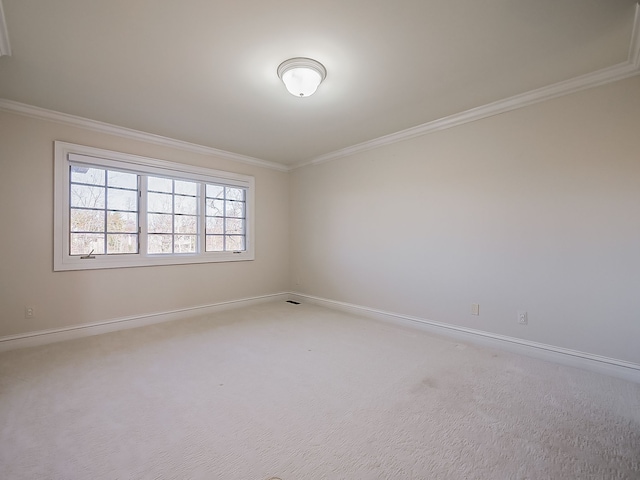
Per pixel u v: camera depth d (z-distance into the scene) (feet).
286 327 11.66
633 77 7.27
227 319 12.79
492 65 7.27
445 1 5.29
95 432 5.31
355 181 13.66
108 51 6.66
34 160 9.65
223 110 9.66
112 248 11.30
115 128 11.02
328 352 9.09
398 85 8.16
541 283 8.64
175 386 6.98
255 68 7.34
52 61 7.02
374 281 12.94
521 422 5.66
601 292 7.73
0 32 5.96
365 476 4.38
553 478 4.35
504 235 9.30
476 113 9.70
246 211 15.30
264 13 5.55
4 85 8.10
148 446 4.98
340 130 11.50
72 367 7.96
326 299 15.05
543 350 8.57
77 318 10.41
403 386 7.02
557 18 5.73
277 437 5.24
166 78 7.77
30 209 9.61
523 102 8.78
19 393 6.61
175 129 11.36
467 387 6.97
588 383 7.16
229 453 4.84
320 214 15.35
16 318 9.37
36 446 4.93
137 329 11.34
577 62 7.16
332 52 6.73
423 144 11.24
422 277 11.31
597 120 7.73
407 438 5.22
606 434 5.30
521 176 8.95
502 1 5.30
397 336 10.62
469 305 10.09
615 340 7.55
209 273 13.87
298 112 9.86
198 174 13.43
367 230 13.20
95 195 10.94
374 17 5.66
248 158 15.14
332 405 6.23
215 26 5.89
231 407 6.14
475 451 4.90
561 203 8.29
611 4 5.39
